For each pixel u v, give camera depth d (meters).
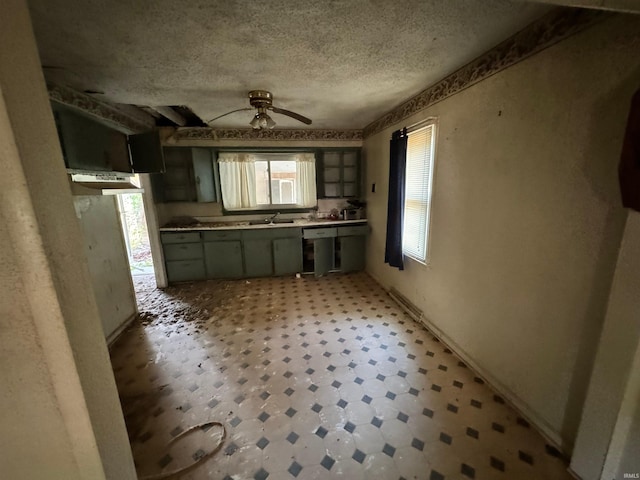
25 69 0.57
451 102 2.15
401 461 1.43
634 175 0.99
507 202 1.71
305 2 1.22
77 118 2.22
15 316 0.63
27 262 0.60
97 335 0.76
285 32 1.47
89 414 0.72
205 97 2.50
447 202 2.29
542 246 1.50
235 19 1.34
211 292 3.71
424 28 1.47
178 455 1.49
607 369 1.16
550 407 1.51
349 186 4.43
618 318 1.11
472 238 2.03
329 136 4.23
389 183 3.08
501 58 1.66
